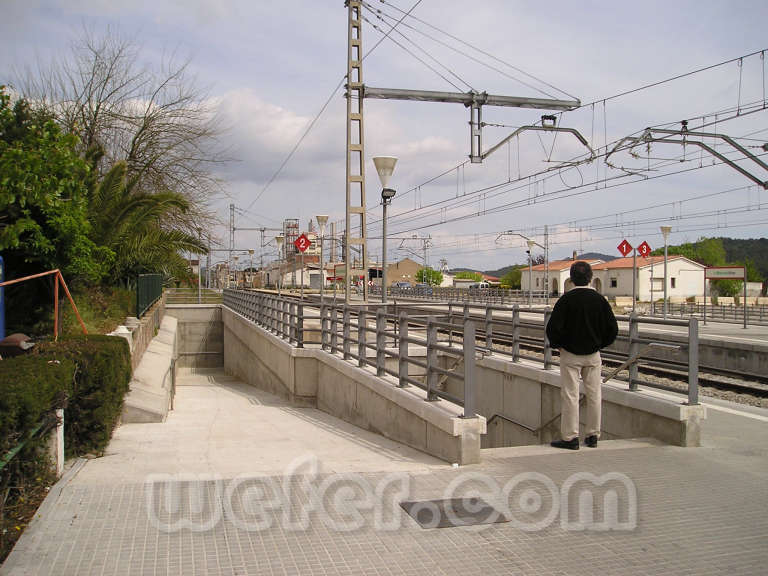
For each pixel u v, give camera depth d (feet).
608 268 204.54
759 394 41.47
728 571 13.01
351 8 59.57
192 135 83.15
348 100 59.31
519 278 287.07
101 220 53.42
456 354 22.27
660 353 63.36
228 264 250.37
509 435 35.99
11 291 42.14
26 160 30.25
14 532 14.53
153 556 13.21
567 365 22.77
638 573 12.89
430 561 13.25
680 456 21.65
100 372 23.15
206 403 55.57
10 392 14.62
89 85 77.61
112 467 21.67
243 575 12.46
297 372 48.34
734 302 173.27
